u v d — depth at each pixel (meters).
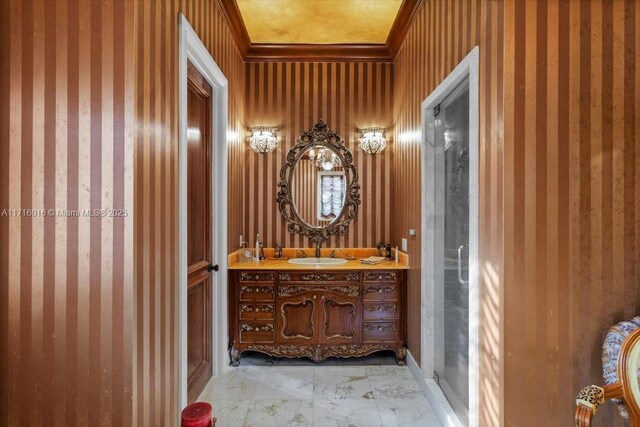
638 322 1.50
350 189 3.66
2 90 1.45
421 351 2.70
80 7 1.45
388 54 3.63
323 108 3.66
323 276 3.10
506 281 1.58
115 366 1.46
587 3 1.59
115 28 1.45
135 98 1.47
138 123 1.49
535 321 1.59
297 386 2.72
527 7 1.58
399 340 3.11
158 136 1.67
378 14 3.05
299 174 3.66
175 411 1.87
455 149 2.26
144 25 1.54
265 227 3.65
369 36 3.41
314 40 3.48
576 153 1.59
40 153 1.46
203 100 2.64
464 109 2.12
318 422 2.26
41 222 1.46
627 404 1.36
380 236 3.65
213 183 2.82
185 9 2.02
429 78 2.53
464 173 2.15
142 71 1.52
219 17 2.72
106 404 1.46
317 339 3.10
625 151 1.59
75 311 1.46
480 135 1.77
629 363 1.37
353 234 3.65
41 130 1.46
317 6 2.94
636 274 1.60
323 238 3.64
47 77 1.46
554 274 1.59
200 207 2.58
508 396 1.58
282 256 3.62
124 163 1.45
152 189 1.62
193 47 2.13
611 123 1.59
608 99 1.59
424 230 2.64
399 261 3.36
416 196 2.85
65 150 1.46
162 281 1.72
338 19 3.13
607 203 1.59
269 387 2.70
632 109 1.60
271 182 3.66
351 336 3.11
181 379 1.96
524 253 1.58
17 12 1.45
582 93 1.59
